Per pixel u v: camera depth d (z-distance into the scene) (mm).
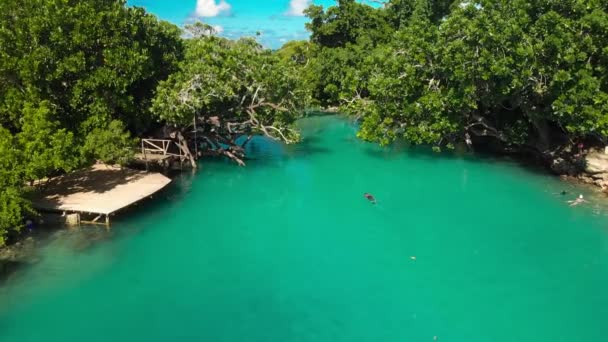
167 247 24047
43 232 24844
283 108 36219
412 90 35062
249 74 34906
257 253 23703
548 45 28938
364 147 43125
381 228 26406
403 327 18078
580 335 17547
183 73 34094
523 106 32750
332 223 27141
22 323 18016
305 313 18906
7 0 27594
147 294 20047
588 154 31750
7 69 27328
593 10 28688
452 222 26891
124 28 30875
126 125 32812
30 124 25219
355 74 44094
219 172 36125
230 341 17234
